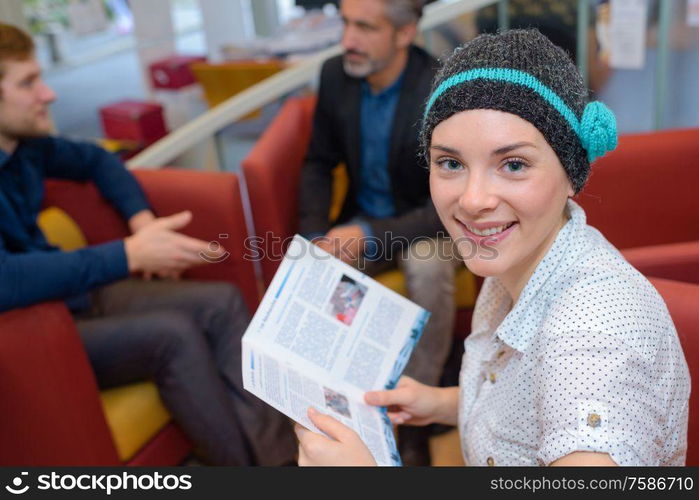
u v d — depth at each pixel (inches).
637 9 84.6
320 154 81.4
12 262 53.6
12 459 55.3
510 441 32.4
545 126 26.4
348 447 31.4
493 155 26.7
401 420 42.3
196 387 61.2
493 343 34.0
